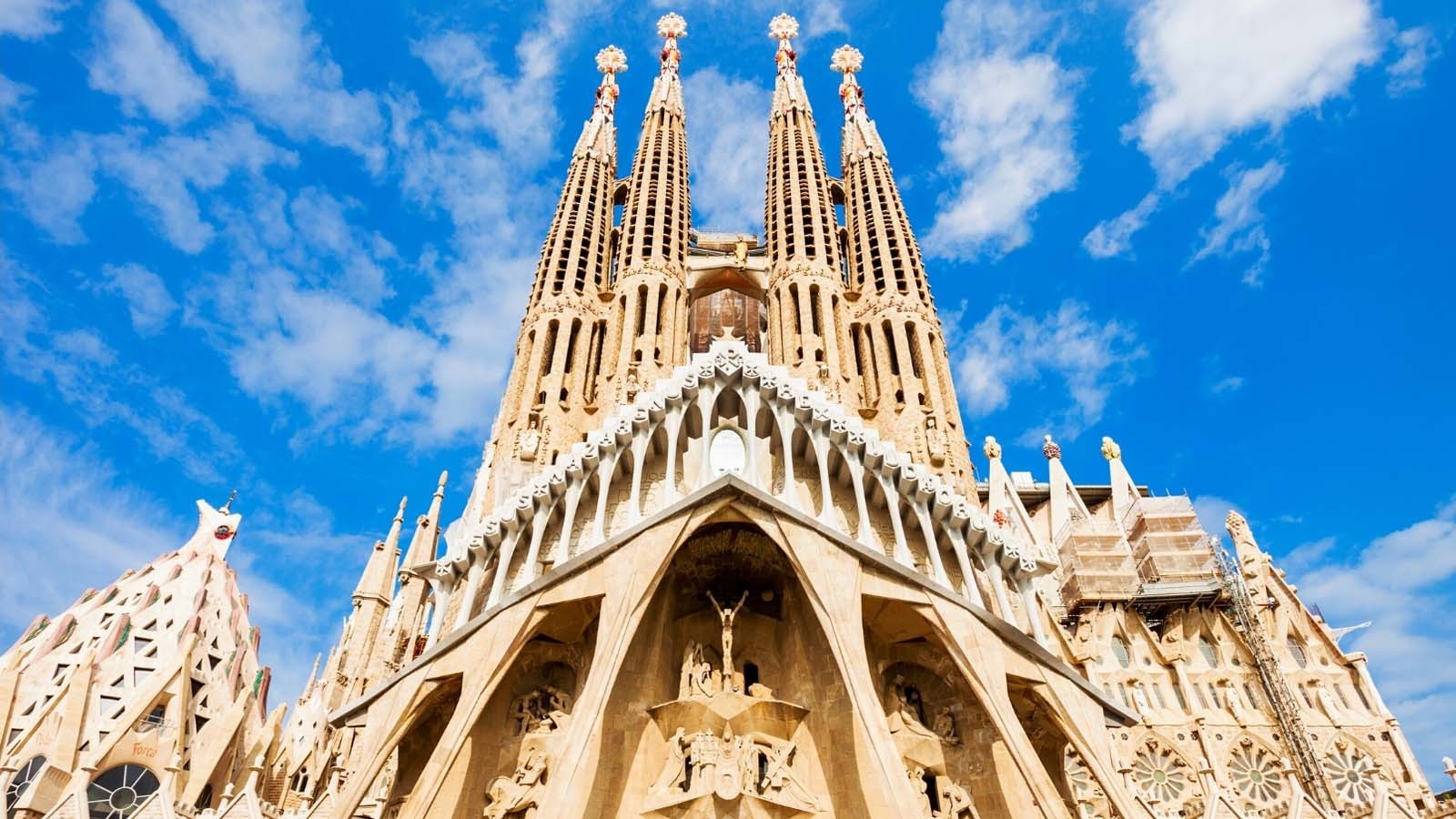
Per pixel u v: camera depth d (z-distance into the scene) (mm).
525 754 35344
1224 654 58781
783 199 62219
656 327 53812
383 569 66312
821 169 65375
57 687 52281
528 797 33938
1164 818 44469
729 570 39500
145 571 64812
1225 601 60438
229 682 58438
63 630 57781
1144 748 53344
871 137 67812
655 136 68000
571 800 29125
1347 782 52375
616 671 32000
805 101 71312
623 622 32781
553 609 34562
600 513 36812
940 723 37344
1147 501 67188
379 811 43188
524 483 45250
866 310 55969
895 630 37312
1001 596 38375
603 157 66875
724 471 38531
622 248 59844
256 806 41812
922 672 38781
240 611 66000
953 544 38531
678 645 38750
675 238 59562
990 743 36562
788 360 52500
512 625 34031
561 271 57531
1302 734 52844
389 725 33562
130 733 49812
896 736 35844
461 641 34906
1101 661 57906
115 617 57094
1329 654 58906
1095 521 69062
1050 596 63625
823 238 58750
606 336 54469
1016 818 34562
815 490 40031
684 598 39781
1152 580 62656
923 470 38750
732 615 37344
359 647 62000
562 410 49375
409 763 37906
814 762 35344
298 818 44562
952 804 34875
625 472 39906
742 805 33062
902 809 28750
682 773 34375
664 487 37531
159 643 56250
